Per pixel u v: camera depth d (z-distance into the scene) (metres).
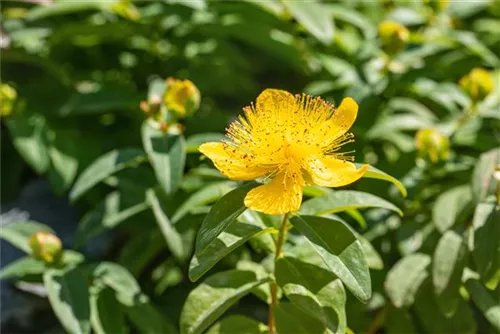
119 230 0.51
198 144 0.44
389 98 0.52
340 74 0.52
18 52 0.54
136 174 0.46
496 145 0.49
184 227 0.44
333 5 0.56
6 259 0.50
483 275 0.38
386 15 0.57
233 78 0.57
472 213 0.43
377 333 0.48
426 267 0.42
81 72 0.57
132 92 0.52
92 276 0.42
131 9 0.54
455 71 0.56
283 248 0.38
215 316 0.36
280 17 0.54
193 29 0.55
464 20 0.62
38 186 0.55
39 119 0.52
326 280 0.36
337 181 0.34
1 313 0.48
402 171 0.48
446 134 0.49
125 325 0.47
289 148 0.35
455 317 0.41
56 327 0.49
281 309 0.37
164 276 0.49
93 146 0.53
